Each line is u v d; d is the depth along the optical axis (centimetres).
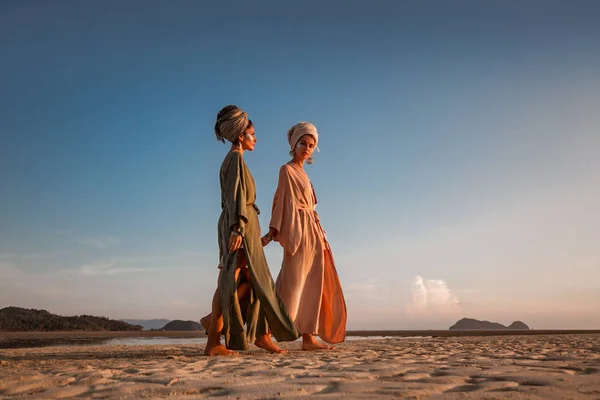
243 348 435
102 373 292
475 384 237
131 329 3064
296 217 525
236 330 437
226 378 264
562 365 325
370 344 698
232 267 443
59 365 358
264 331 480
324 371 296
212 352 451
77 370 311
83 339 1424
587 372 288
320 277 530
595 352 462
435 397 203
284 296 516
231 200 448
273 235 530
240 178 456
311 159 571
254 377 267
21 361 400
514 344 641
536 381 242
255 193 473
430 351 497
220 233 470
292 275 519
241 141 488
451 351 495
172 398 211
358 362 361
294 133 563
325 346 531
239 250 454
